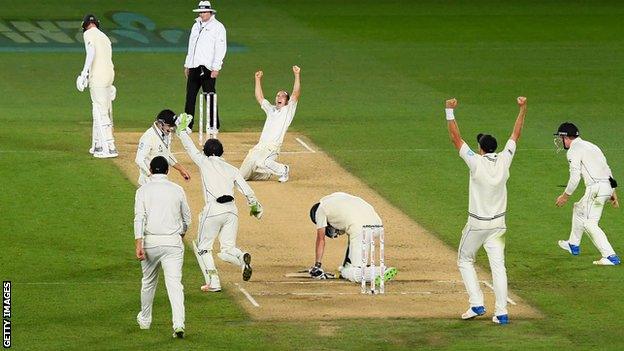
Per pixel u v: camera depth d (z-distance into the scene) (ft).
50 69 431.02
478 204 197.57
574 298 212.23
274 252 235.61
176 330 187.32
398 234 248.32
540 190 281.74
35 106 368.89
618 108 379.35
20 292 210.79
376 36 509.76
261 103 289.74
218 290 212.43
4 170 288.92
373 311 203.10
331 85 413.59
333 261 231.91
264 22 531.50
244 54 467.93
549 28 535.19
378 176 292.61
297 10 556.51
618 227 256.73
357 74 434.71
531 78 431.43
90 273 222.28
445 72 440.86
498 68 450.30
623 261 233.96
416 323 197.36
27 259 229.86
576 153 231.71
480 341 189.16
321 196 274.36
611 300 211.20
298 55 468.34
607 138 335.26
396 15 554.05
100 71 300.61
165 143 231.91
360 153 314.96
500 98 393.29
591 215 233.14
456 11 567.18
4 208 261.03
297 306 204.95
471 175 198.49
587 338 191.21
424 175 294.46
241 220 255.70
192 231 247.70
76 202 266.16
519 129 202.59
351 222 218.18
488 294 213.46
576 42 507.30
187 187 277.64
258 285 216.13
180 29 506.89
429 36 512.63
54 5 534.78
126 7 537.24
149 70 435.12
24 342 185.98
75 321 196.34
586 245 245.04
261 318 198.59
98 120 302.66
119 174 287.89
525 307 207.00
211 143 214.07
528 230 253.44
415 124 351.67
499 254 198.80
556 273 226.58
